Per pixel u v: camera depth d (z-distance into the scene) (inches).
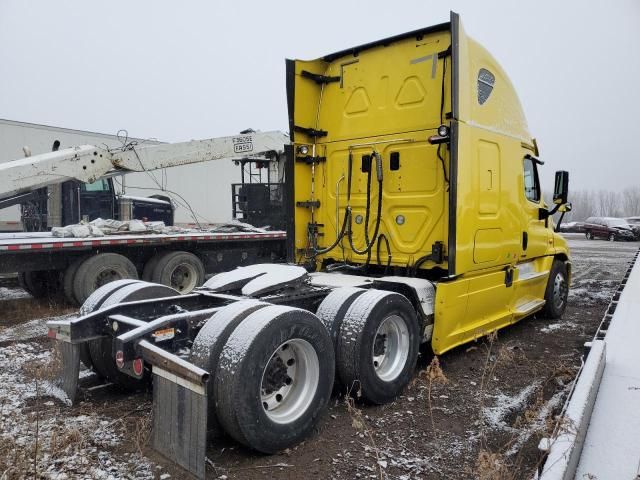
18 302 327.0
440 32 197.0
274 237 406.0
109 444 127.7
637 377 113.7
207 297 168.9
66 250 290.8
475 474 113.9
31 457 117.7
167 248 348.2
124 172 324.8
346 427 142.7
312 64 228.8
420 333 180.1
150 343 124.3
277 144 395.5
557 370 185.5
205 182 727.7
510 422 145.9
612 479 80.7
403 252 203.3
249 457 124.9
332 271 225.3
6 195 271.6
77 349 150.9
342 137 224.7
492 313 219.1
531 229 247.8
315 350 135.6
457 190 179.2
